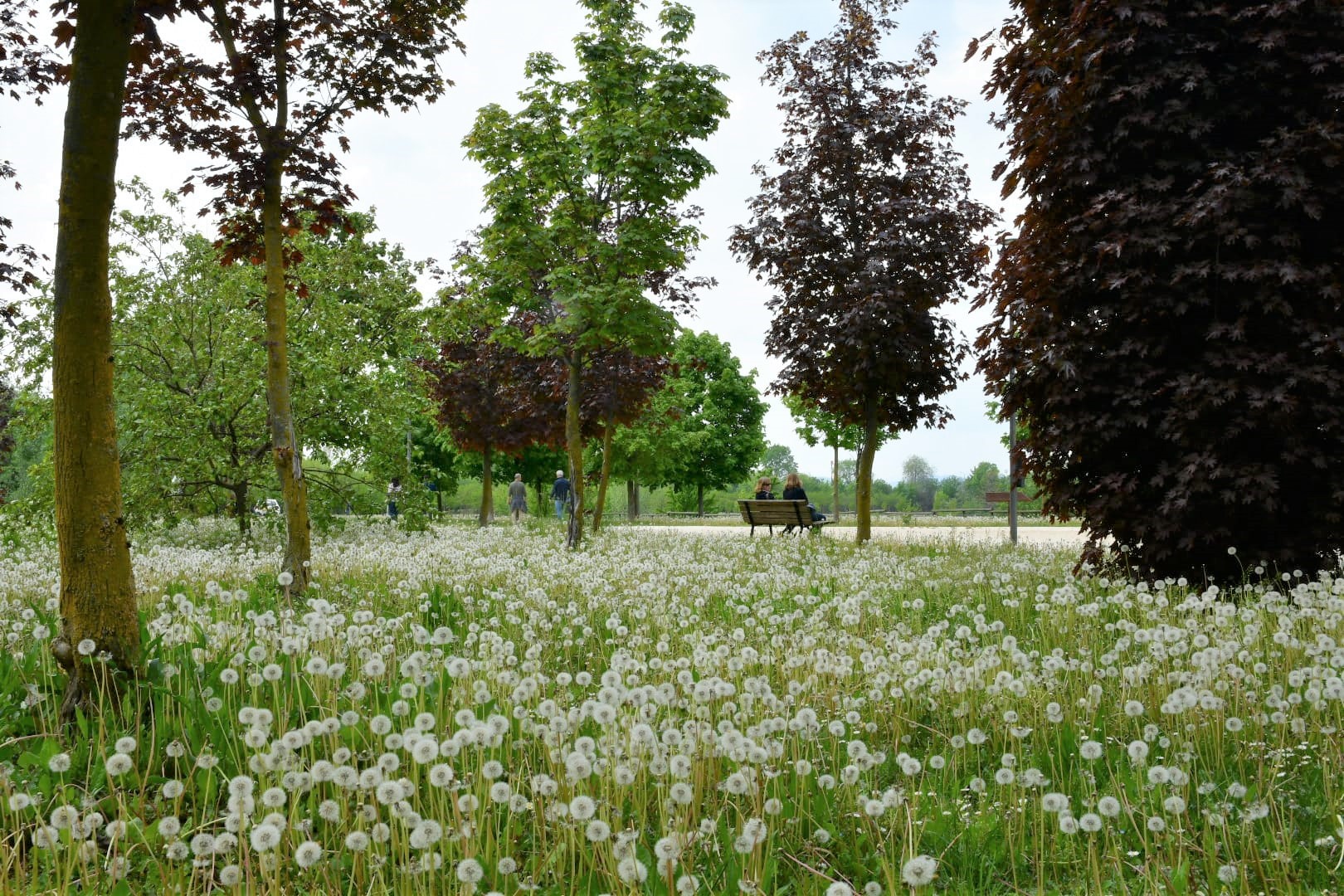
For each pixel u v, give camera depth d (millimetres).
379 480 17609
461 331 20625
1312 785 3951
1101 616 7418
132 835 3293
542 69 16672
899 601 8188
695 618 6875
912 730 4828
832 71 17734
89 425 4488
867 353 16562
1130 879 3264
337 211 10898
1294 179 7996
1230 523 8266
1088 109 9078
